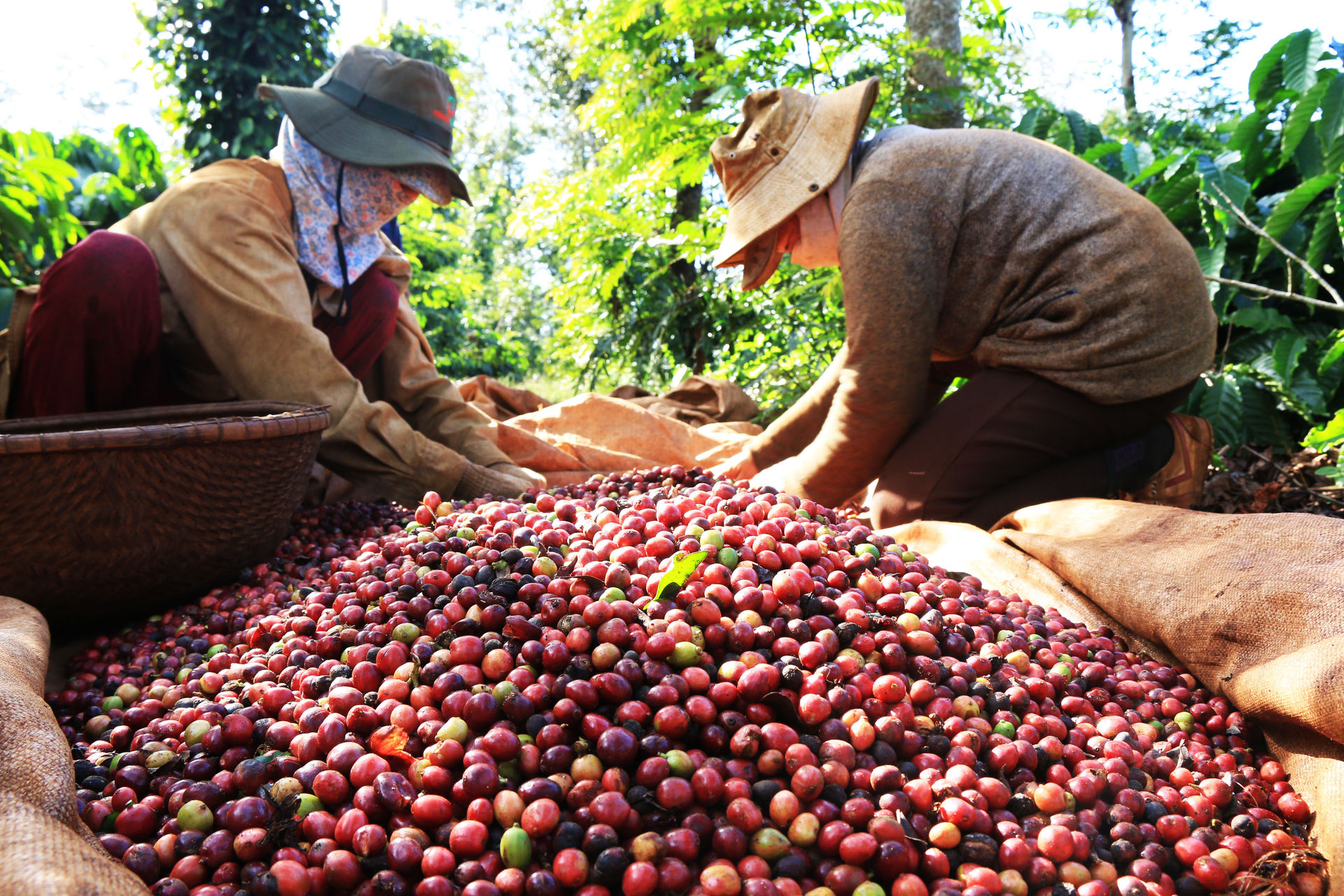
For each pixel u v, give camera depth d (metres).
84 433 1.80
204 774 1.34
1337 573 1.53
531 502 2.30
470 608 1.57
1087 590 1.93
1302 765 1.43
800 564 1.69
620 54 5.64
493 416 4.75
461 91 14.64
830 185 2.53
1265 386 4.05
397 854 1.13
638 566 1.68
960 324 2.56
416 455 2.92
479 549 1.78
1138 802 1.35
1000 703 1.51
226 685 1.62
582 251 6.70
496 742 1.25
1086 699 1.63
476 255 17.27
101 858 0.98
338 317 3.15
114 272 2.54
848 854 1.15
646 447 3.89
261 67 9.43
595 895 1.09
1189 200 4.33
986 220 2.42
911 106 4.73
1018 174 2.41
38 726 1.20
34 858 0.89
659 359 7.05
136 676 1.81
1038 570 2.09
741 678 1.36
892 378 2.42
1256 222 4.45
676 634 1.43
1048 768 1.41
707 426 4.34
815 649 1.44
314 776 1.26
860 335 2.42
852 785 1.27
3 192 5.04
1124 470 2.52
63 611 1.99
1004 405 2.46
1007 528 2.39
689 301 6.59
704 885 1.10
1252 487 3.52
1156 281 2.33
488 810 1.19
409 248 12.20
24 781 1.09
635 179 5.57
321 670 1.52
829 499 2.67
